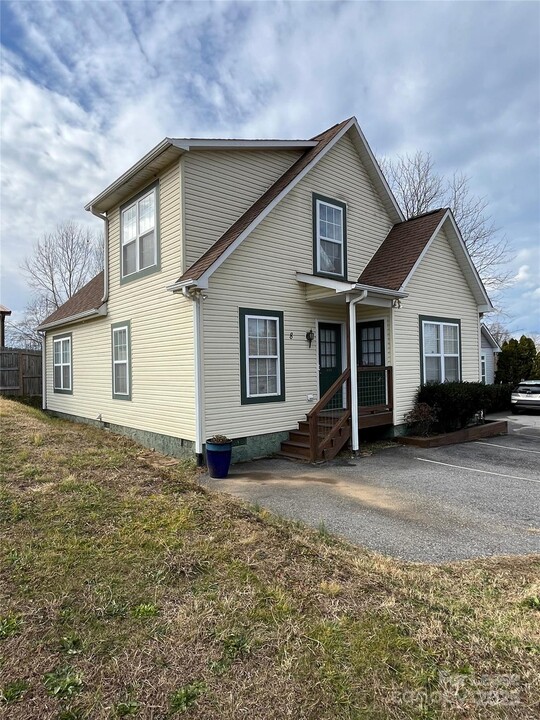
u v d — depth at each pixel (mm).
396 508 5750
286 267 9656
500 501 6066
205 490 5805
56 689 2256
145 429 9914
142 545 3932
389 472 7750
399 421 10695
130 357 10508
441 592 3482
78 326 13625
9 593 3121
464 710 2217
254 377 9062
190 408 8398
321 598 3189
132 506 4855
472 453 9453
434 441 10156
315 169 10344
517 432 12711
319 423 9594
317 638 2715
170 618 2881
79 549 3814
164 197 9055
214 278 8383
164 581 3344
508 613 3180
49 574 3395
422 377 11398
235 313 8719
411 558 4215
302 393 9961
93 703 2174
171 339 8938
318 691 2291
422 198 24438
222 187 9156
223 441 7410
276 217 9477
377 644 2684
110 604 3020
